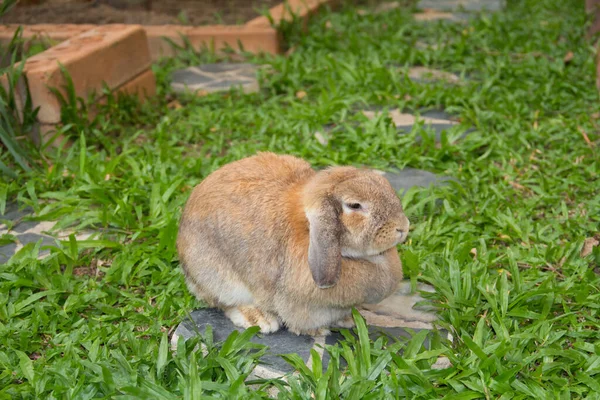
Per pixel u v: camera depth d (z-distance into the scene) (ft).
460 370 3.64
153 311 4.05
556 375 3.67
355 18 9.24
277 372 3.67
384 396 3.51
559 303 4.06
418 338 3.72
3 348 3.88
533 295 3.97
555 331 3.87
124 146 5.62
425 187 5.06
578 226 4.64
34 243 4.50
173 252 4.39
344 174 3.65
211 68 7.49
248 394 3.48
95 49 5.94
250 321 3.90
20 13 8.63
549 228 4.68
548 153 5.52
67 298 4.18
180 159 5.37
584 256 4.46
